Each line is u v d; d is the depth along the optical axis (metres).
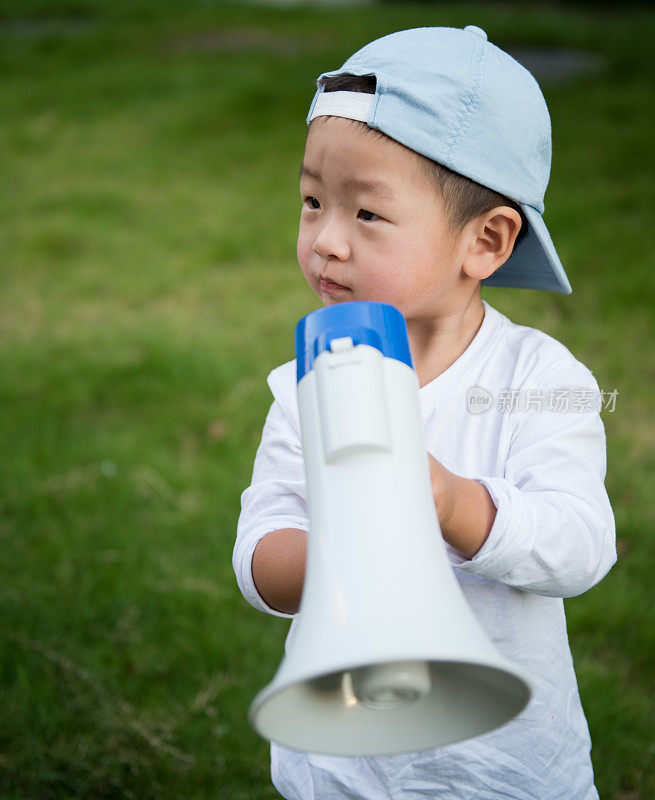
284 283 4.56
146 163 6.39
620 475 2.89
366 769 1.25
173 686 2.12
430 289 1.12
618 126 6.29
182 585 2.45
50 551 2.54
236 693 2.09
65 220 5.35
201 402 3.46
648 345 3.78
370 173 1.07
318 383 0.77
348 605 0.69
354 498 0.73
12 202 5.69
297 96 7.45
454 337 1.23
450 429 1.21
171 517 2.75
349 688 0.82
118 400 3.48
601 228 4.80
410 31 1.15
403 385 0.78
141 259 4.89
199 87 7.89
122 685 2.11
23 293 4.50
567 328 3.94
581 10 11.11
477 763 1.21
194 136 6.89
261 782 1.87
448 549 1.17
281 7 10.69
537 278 1.33
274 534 1.18
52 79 8.32
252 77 7.93
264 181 5.97
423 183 1.08
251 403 3.43
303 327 0.83
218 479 2.96
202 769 1.89
